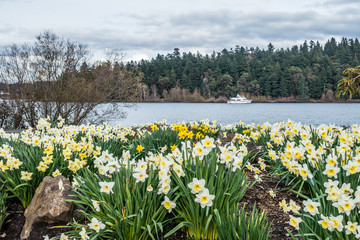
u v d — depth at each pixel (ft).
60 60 42.34
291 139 15.65
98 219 9.69
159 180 10.32
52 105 41.73
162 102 302.66
